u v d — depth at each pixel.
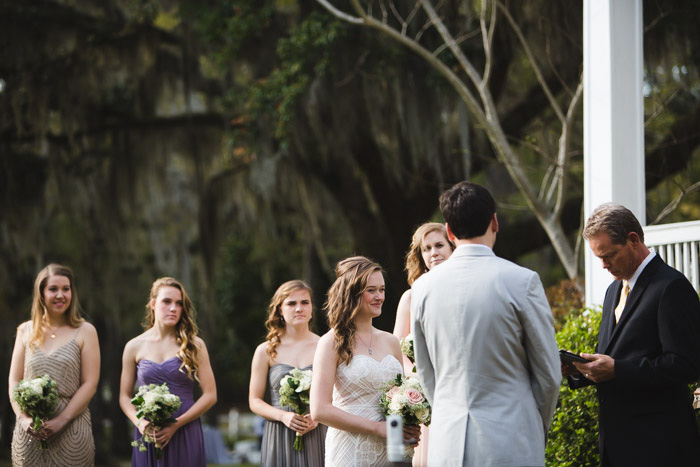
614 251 4.48
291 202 16.16
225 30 14.16
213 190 17.12
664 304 4.38
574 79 13.05
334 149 14.28
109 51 15.38
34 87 15.38
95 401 21.59
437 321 4.11
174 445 6.49
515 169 10.18
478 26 13.64
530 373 4.05
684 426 4.39
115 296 18.75
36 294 6.57
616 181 7.25
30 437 6.33
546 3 12.34
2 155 16.59
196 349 6.75
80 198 17.12
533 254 21.03
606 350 4.62
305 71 13.11
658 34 12.17
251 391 6.79
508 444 3.86
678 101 13.95
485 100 10.37
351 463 4.90
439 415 4.05
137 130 16.66
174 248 19.38
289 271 27.62
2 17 15.30
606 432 4.55
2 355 20.44
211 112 16.67
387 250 15.38
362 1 13.31
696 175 15.57
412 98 13.39
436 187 14.91
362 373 4.99
